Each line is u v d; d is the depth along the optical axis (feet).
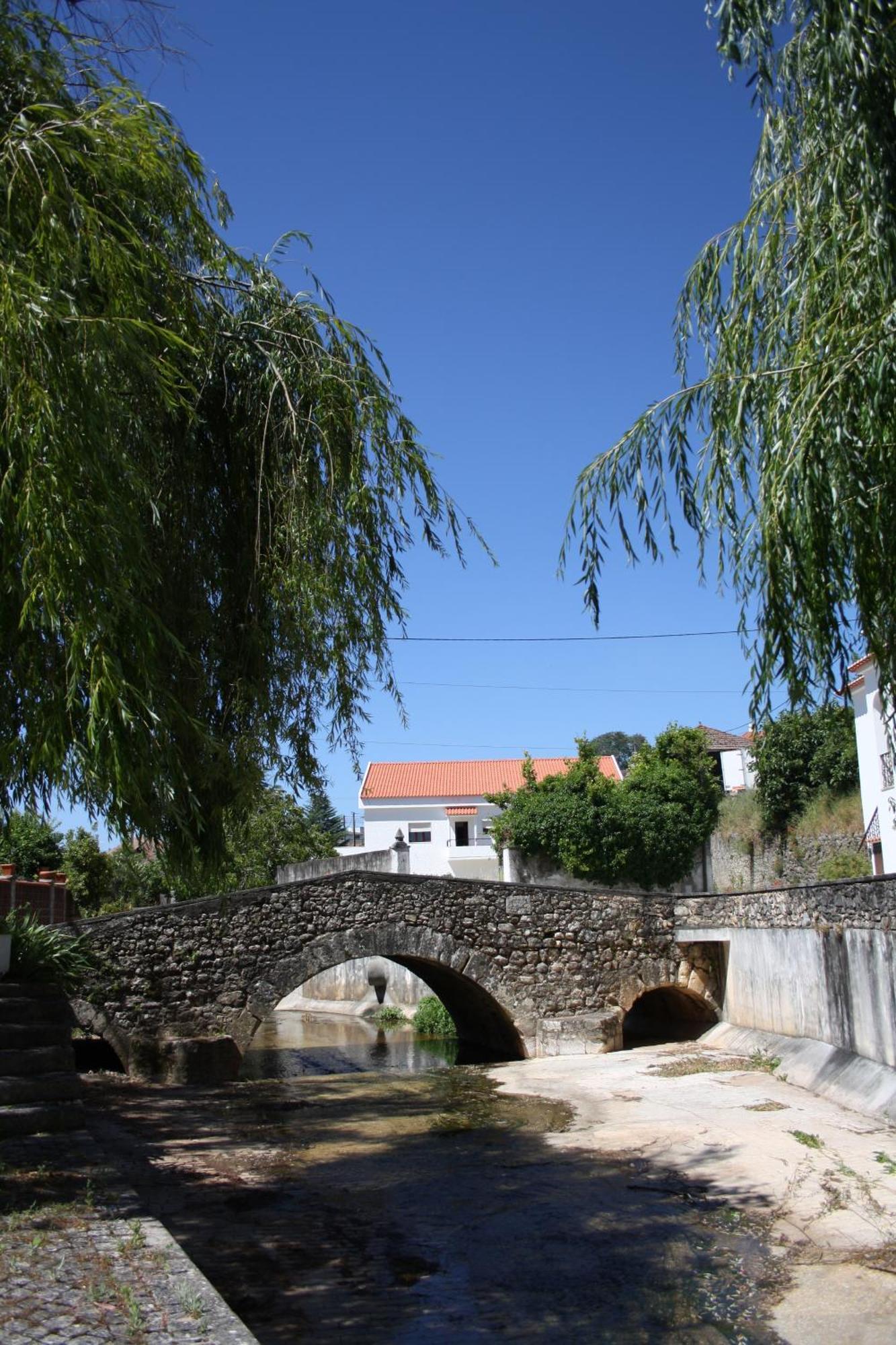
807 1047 48.96
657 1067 54.49
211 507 24.13
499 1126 42.39
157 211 21.93
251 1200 30.19
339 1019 105.91
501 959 64.90
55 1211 17.38
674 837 98.02
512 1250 26.09
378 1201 30.66
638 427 19.62
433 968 69.92
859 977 43.09
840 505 15.99
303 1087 53.36
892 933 39.96
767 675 17.56
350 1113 45.62
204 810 23.29
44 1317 12.73
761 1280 23.76
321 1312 21.54
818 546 16.43
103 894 93.97
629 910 67.21
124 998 55.47
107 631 16.24
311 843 112.27
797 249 18.75
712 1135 37.91
